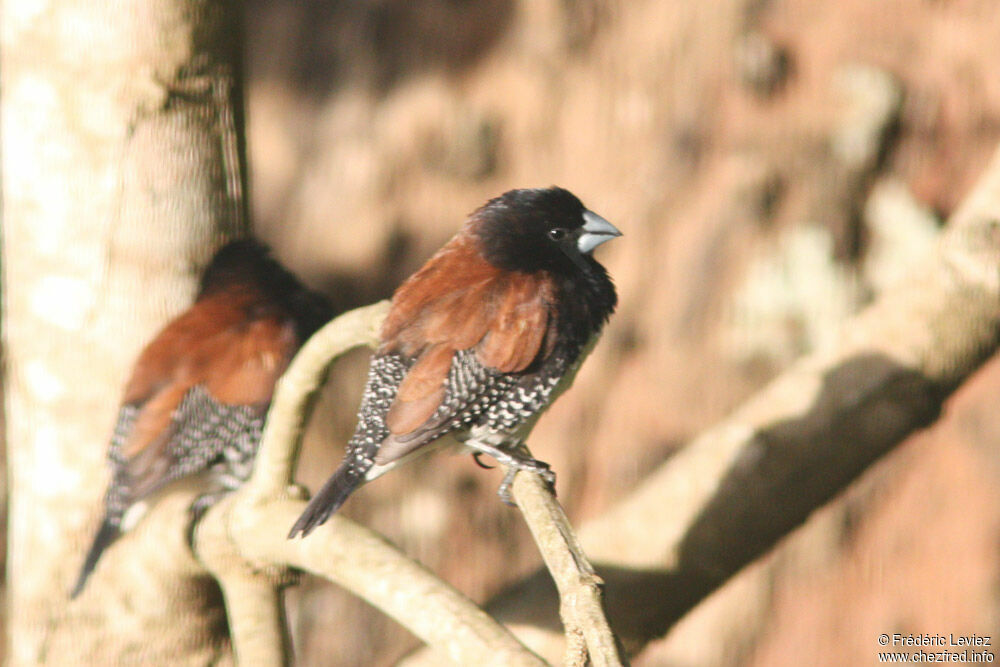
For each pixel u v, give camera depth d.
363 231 15.23
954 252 6.86
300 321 8.72
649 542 6.52
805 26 14.56
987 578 13.14
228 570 5.94
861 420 6.70
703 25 14.79
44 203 6.72
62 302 6.77
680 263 14.13
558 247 7.01
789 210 13.96
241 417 8.27
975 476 13.41
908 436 6.80
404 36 15.74
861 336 6.93
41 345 6.82
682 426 13.81
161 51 6.66
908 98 14.02
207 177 6.90
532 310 6.64
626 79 14.90
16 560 6.97
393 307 6.61
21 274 6.86
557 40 15.22
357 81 15.73
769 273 13.79
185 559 6.14
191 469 8.02
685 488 6.63
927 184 13.80
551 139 14.96
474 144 15.04
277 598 5.98
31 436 6.87
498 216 7.05
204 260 6.94
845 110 14.04
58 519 6.75
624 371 14.23
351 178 15.38
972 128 13.88
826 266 13.63
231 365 8.25
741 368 13.80
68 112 6.64
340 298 15.17
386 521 14.70
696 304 14.02
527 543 14.66
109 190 6.69
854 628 13.27
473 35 15.55
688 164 14.39
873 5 14.51
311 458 14.56
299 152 15.66
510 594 6.65
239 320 8.45
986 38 14.14
